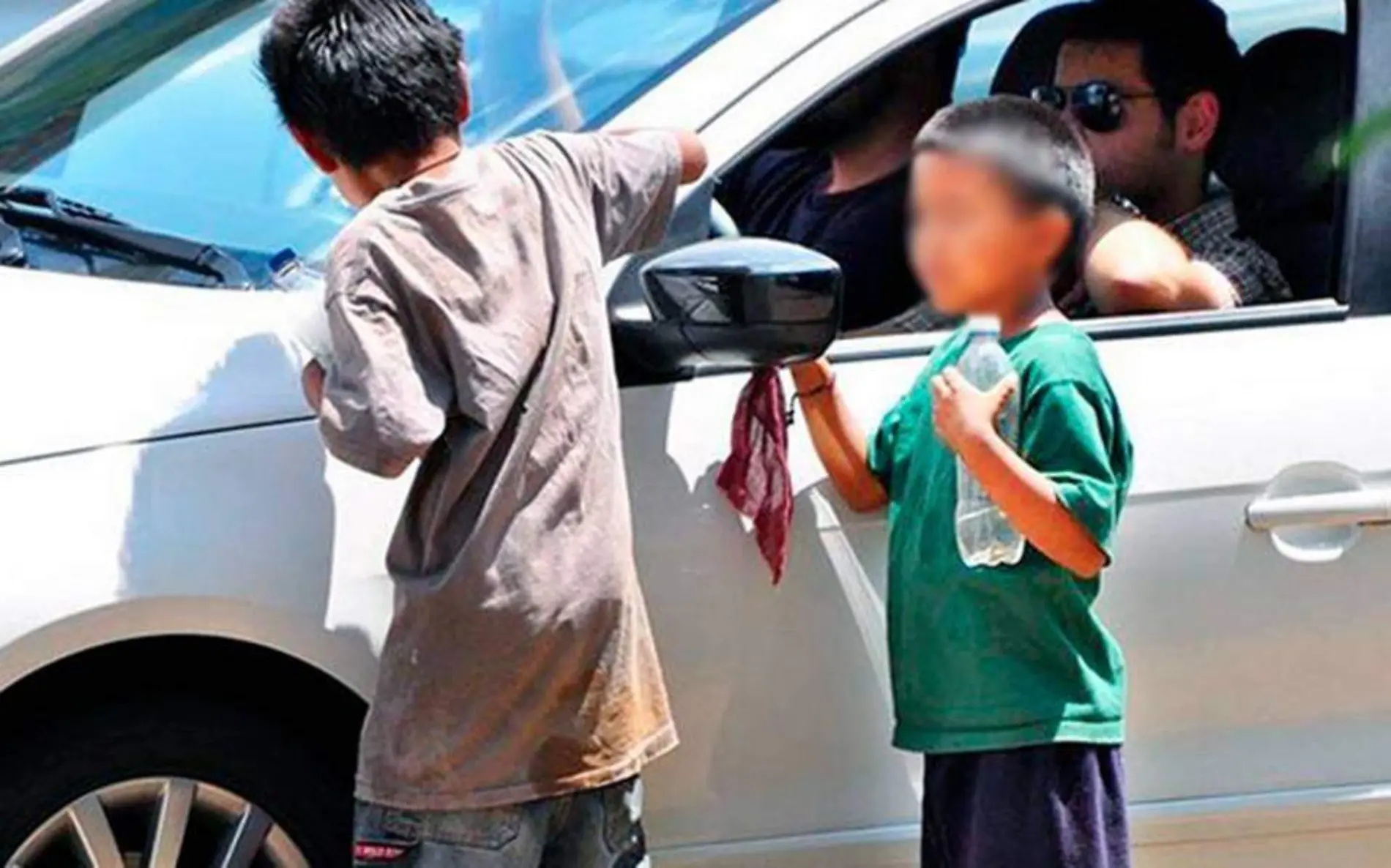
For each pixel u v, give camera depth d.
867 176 9.84
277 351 9.12
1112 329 9.92
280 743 9.20
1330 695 9.84
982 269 8.76
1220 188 10.32
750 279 8.59
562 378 8.07
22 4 19.19
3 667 8.51
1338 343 9.94
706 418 9.41
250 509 8.84
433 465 8.02
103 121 10.89
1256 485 9.67
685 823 9.48
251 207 10.22
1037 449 8.52
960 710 8.79
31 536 8.57
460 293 7.84
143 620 8.68
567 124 9.98
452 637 7.98
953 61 9.98
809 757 9.54
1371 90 10.18
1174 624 9.66
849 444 9.34
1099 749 8.83
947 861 8.95
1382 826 9.95
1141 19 10.22
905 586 8.97
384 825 8.20
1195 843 9.84
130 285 9.35
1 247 9.60
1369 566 9.77
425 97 8.09
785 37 9.88
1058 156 8.72
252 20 11.27
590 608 8.05
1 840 8.85
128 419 8.80
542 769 8.15
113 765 8.98
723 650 9.38
